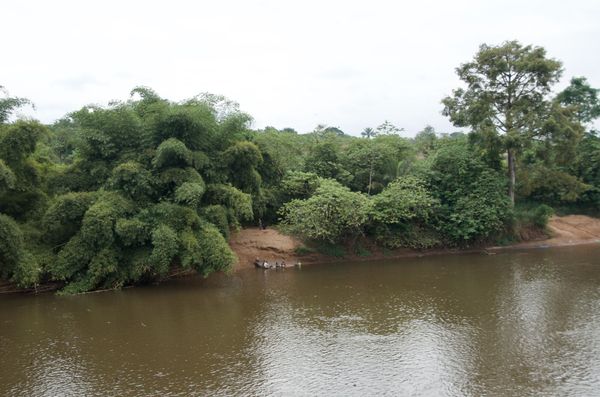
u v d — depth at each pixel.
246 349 11.95
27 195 19.03
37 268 17.09
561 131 28.03
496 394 9.27
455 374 10.24
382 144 31.42
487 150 28.75
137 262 18.09
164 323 14.20
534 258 25.06
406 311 15.11
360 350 11.75
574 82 37.09
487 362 10.86
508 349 11.63
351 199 24.25
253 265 23.33
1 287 18.05
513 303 15.77
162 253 17.34
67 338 12.94
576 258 24.84
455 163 29.14
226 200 20.45
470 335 12.70
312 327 13.63
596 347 11.64
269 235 25.27
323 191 24.77
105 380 10.21
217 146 21.61
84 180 19.88
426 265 23.56
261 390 9.63
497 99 29.72
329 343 12.29
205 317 14.77
